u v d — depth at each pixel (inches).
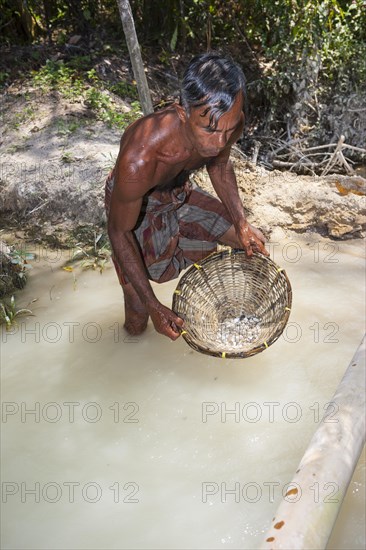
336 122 240.1
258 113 252.8
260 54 265.1
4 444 115.0
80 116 217.5
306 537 83.7
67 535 97.9
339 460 95.3
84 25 277.1
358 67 240.5
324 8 230.7
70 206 187.9
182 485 105.4
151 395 125.2
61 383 129.8
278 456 109.7
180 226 130.1
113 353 137.3
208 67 92.4
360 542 93.4
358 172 236.8
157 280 132.0
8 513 101.7
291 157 239.9
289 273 162.9
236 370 130.3
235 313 130.6
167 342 139.6
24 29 269.1
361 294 153.6
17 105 224.5
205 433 115.3
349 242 178.2
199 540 96.0
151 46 278.2
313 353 133.6
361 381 110.1
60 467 110.1
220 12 267.4
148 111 186.4
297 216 184.9
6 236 186.2
